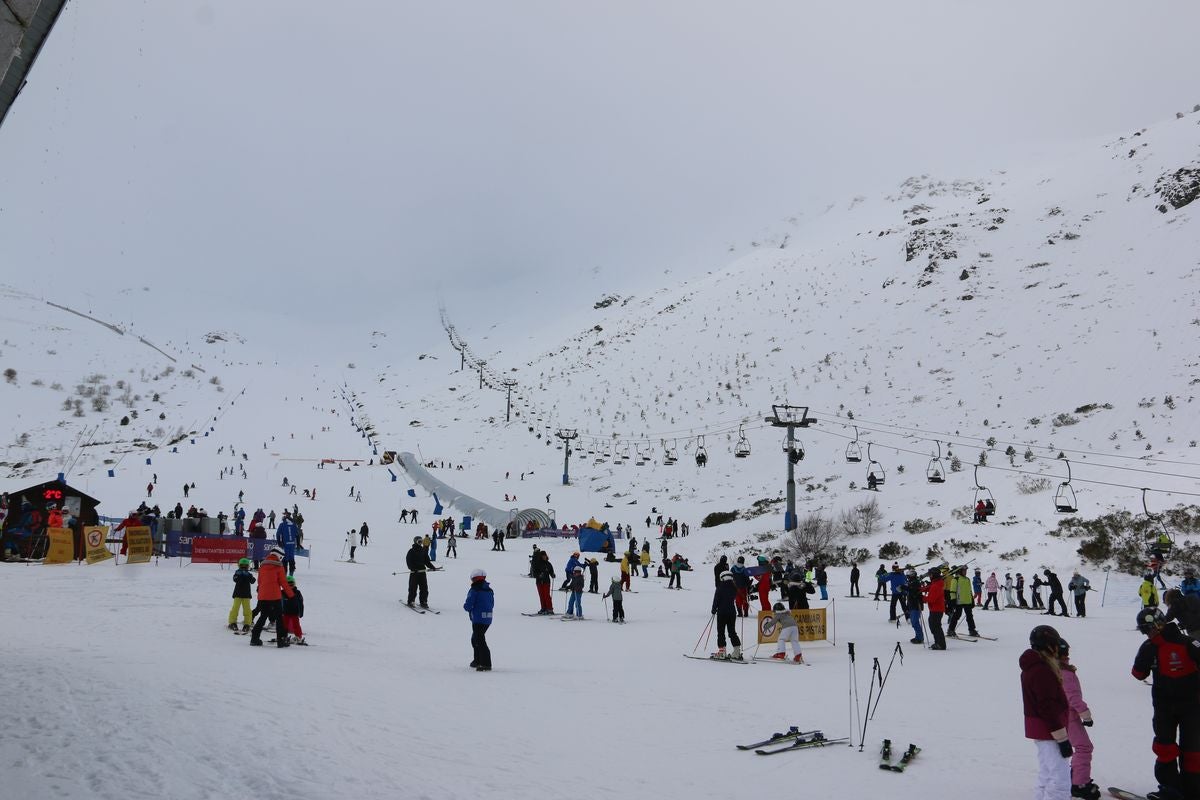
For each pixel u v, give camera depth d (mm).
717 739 9109
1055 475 46844
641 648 17250
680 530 56938
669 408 94500
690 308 140125
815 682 13305
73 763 6160
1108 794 7219
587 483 75500
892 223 197250
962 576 19547
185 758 6535
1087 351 70500
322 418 119375
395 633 17406
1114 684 13609
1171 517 34969
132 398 115938
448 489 67375
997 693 12352
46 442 88062
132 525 26031
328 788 6191
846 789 7207
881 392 77562
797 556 42312
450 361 189875
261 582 14141
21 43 4934
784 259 165625
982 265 99688
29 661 10305
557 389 121812
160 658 11492
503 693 11336
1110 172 116062
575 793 6734
